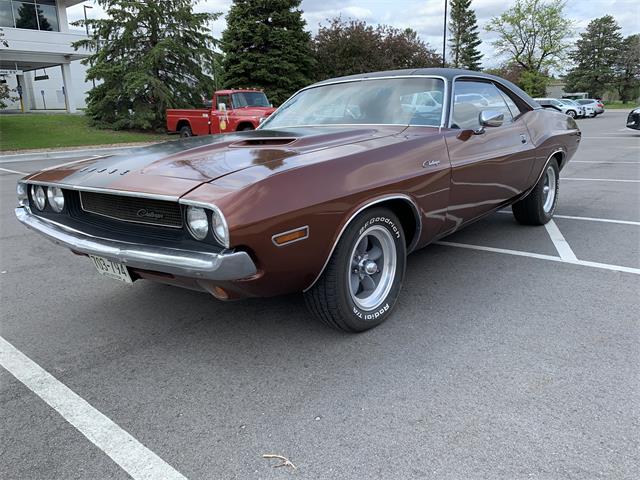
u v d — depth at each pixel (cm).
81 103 3894
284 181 237
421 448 202
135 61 2133
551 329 301
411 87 379
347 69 3053
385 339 294
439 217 334
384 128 350
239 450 205
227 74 2798
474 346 283
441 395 238
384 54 3086
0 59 2723
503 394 237
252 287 241
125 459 202
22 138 1788
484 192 380
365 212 276
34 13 2767
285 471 193
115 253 248
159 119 2159
